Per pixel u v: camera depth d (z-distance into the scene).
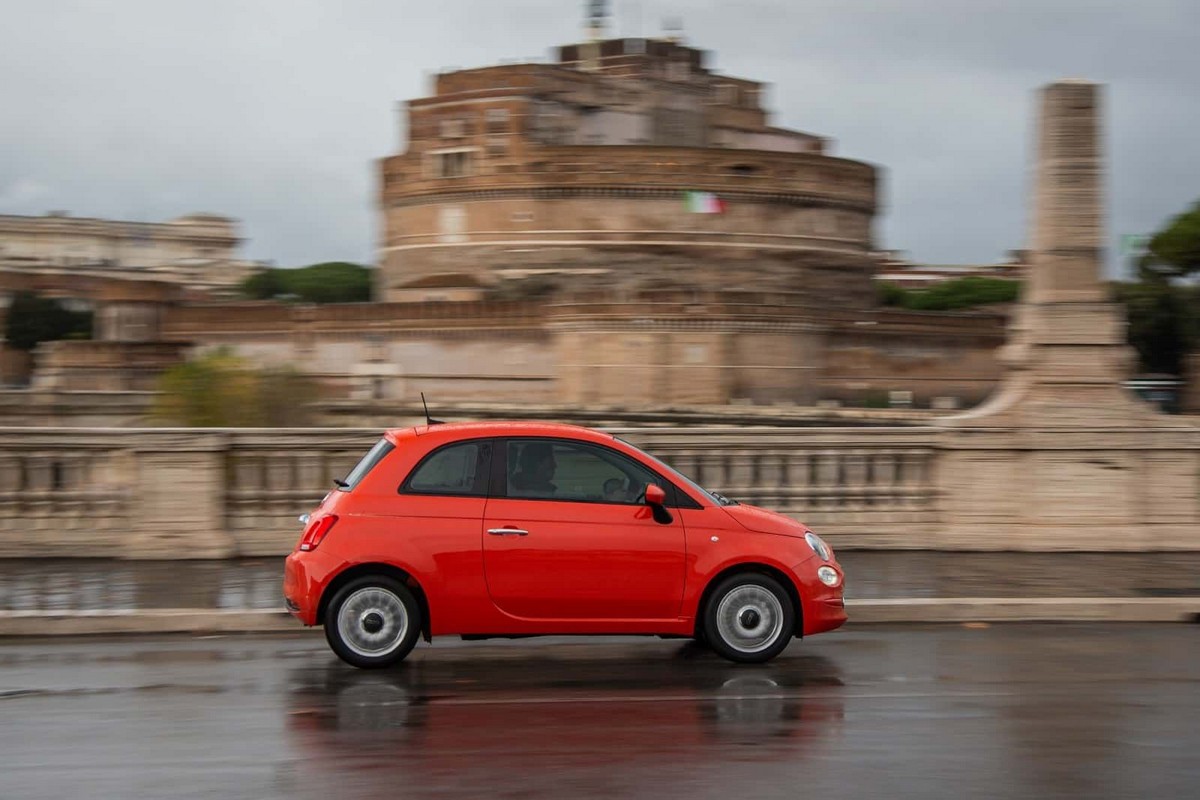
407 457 9.70
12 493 14.89
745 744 7.70
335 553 9.52
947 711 8.50
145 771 7.16
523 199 111.50
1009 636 11.10
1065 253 15.78
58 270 199.25
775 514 10.04
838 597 9.89
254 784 6.93
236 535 15.06
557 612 9.59
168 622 11.19
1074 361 15.77
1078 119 15.72
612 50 125.19
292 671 9.65
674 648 10.47
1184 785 6.99
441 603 9.50
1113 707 8.62
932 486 15.91
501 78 113.12
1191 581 13.42
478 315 100.06
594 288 110.50
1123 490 15.70
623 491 9.77
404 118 119.19
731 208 110.88
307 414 60.12
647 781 6.99
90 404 79.25
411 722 8.21
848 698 8.84
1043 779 7.07
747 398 93.75
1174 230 90.31
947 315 104.69
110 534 14.98
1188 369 75.19
